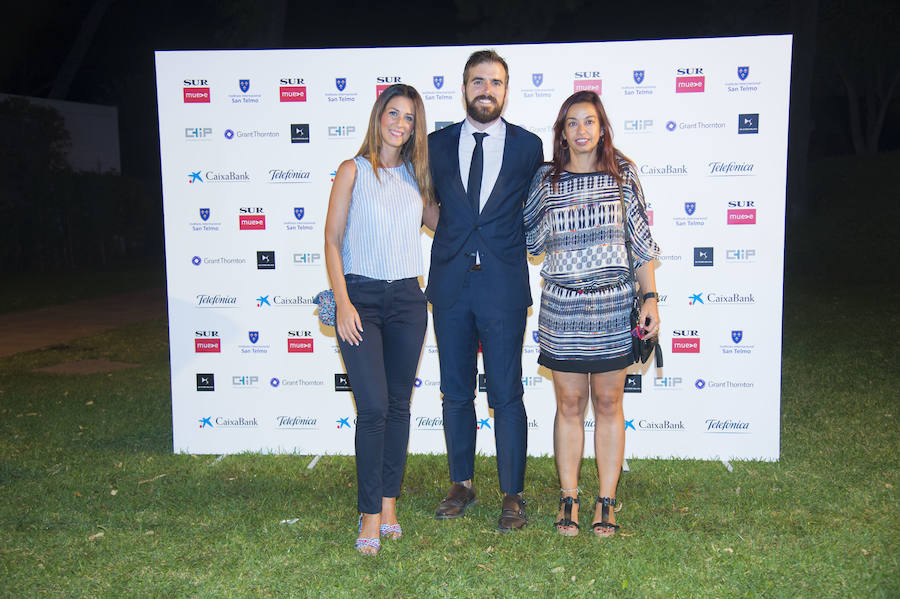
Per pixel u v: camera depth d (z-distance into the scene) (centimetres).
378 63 435
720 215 431
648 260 347
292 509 385
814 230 1684
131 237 1889
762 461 445
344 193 334
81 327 1012
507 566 320
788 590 294
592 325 338
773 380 440
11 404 607
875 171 1891
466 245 355
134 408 594
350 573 314
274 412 471
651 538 344
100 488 413
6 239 1584
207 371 469
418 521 371
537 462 454
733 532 348
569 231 340
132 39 2733
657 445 454
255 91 443
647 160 429
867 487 399
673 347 444
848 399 579
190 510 382
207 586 304
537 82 428
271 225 454
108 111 1942
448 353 369
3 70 2566
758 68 418
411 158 348
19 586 303
